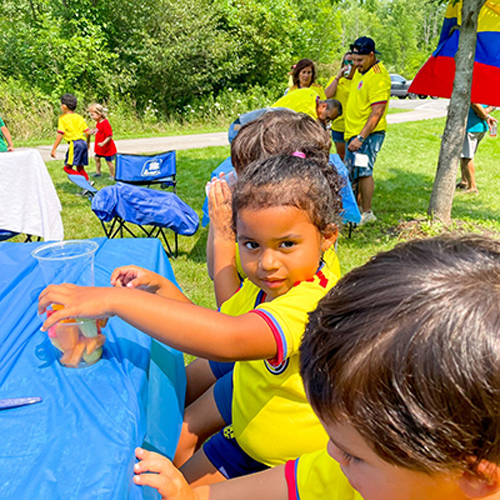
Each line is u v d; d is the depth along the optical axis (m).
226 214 1.78
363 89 5.71
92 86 18.92
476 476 0.47
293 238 1.08
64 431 0.99
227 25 21.52
